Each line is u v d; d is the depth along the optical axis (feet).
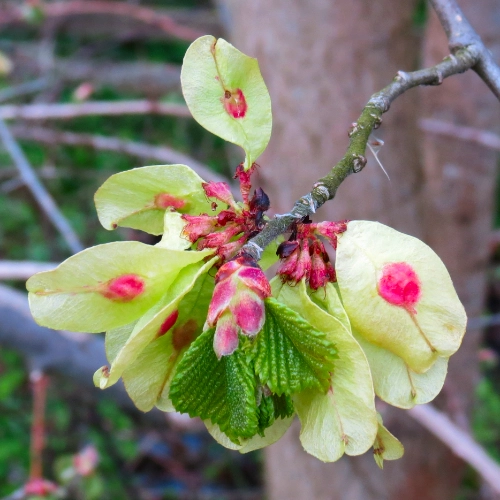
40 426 0.78
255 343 0.28
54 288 0.28
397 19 0.71
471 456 0.61
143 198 0.35
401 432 0.80
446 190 1.03
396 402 0.30
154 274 0.29
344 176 0.31
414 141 0.74
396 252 0.30
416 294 0.30
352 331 0.31
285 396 0.30
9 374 1.03
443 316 0.30
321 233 0.31
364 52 0.71
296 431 0.79
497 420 1.11
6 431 1.08
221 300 0.27
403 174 0.73
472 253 1.04
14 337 0.76
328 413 0.29
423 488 0.82
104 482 1.07
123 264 0.28
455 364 0.99
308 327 0.27
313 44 0.71
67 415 1.08
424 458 0.81
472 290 1.05
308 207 0.30
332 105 0.71
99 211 0.35
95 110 0.96
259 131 0.33
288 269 0.31
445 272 0.30
